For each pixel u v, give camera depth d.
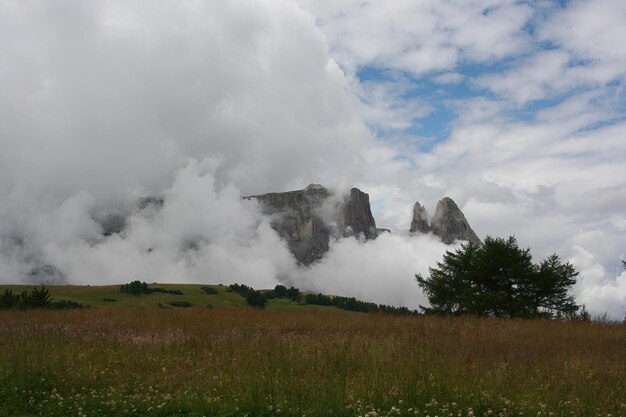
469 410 7.51
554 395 8.16
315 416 7.77
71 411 8.62
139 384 9.92
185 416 8.26
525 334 17.34
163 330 17.30
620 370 10.16
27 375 10.18
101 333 16.39
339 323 21.36
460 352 11.82
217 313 25.30
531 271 36.38
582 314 26.84
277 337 15.00
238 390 8.98
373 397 8.34
